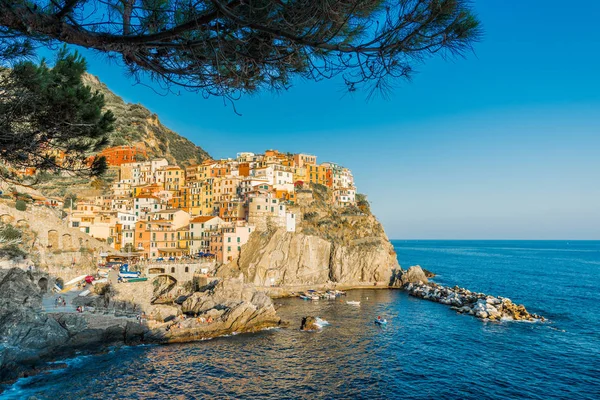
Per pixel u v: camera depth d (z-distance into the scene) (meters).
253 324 74.69
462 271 196.12
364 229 144.00
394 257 149.75
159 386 48.53
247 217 129.12
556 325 80.62
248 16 9.68
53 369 53.09
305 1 9.09
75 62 14.34
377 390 48.31
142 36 9.98
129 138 190.62
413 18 9.12
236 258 117.69
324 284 125.31
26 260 77.69
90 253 96.00
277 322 77.75
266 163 156.88
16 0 8.74
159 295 102.00
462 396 46.88
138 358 58.00
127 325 64.69
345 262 130.00
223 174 158.38
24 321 55.94
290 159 175.12
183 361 57.16
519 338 70.69
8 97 12.70
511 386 49.78
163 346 64.19
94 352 60.00
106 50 10.54
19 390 46.47
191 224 125.88
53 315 60.66
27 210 89.12
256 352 61.56
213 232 122.31
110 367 54.31
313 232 134.12
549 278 166.38
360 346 65.25
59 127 14.05
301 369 54.75
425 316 87.94
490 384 50.34
